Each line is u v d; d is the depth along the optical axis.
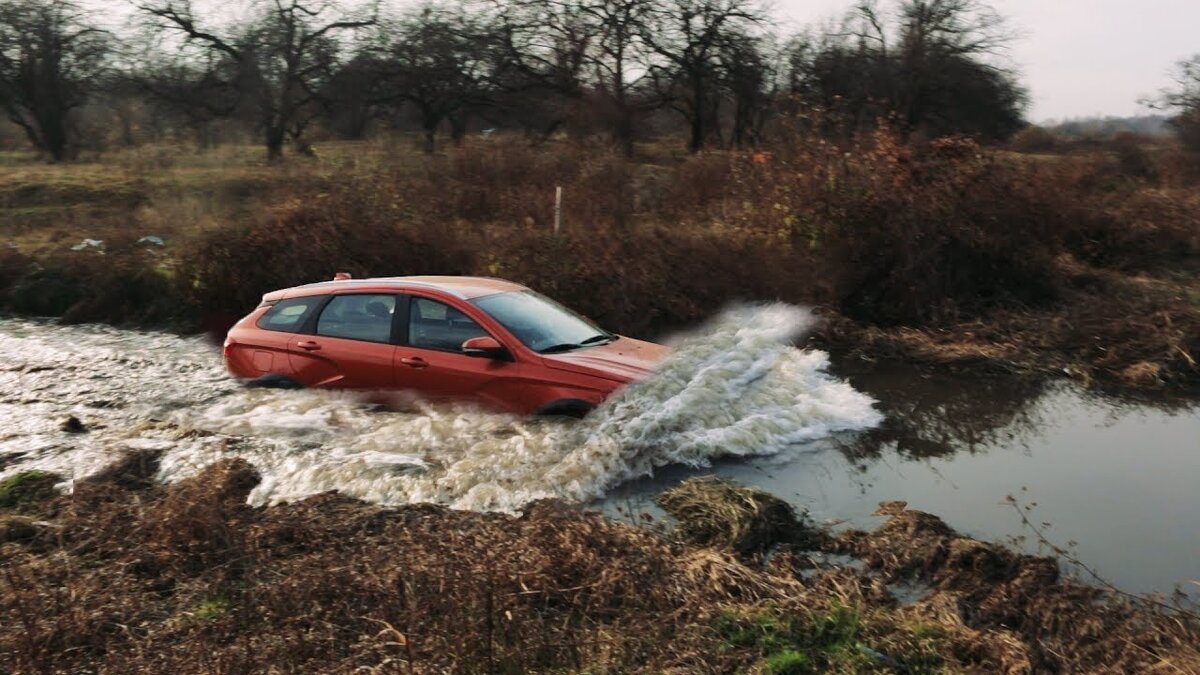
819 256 13.27
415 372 7.82
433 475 6.59
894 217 13.06
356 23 43.12
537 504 6.05
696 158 19.33
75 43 40.94
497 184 18.39
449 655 4.19
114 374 10.13
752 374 8.75
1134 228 16.36
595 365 7.41
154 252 15.18
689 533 5.82
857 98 40.44
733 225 14.67
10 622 4.59
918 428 8.44
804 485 6.83
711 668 4.20
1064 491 6.90
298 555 5.40
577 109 37.81
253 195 21.84
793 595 4.91
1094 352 11.16
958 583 5.24
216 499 5.91
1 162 38.06
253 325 8.84
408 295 8.15
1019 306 12.95
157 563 5.29
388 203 15.24
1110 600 5.04
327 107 42.44
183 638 4.49
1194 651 4.41
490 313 7.82
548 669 4.20
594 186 18.17
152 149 33.75
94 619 4.62
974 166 13.78
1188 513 6.50
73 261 14.66
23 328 13.17
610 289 12.30
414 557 5.18
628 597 4.81
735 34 41.12
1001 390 10.00
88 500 6.14
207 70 41.84
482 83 43.72
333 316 8.41
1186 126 32.50
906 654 4.34
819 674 4.20
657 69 42.03
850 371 10.71
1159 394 9.92
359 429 7.60
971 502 6.63
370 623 4.55
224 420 8.02
